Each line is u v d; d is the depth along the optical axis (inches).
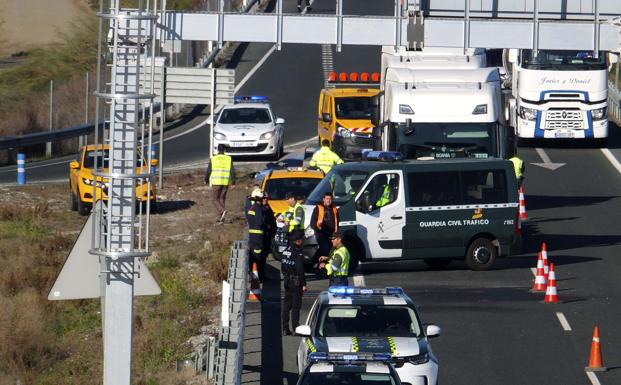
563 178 5428.2
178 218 4692.4
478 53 4367.6
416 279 3390.7
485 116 3902.6
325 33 4296.3
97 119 1508.4
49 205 5152.6
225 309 2381.9
